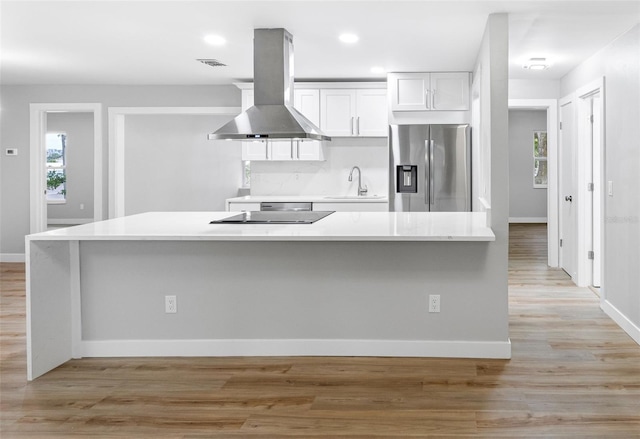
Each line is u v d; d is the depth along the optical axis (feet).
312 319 12.92
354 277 12.82
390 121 21.09
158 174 29.58
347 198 22.27
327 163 23.76
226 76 21.80
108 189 24.39
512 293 19.34
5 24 14.12
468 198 20.56
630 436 8.82
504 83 12.76
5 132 24.88
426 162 20.70
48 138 42.78
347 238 11.36
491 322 12.68
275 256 12.88
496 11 12.75
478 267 12.67
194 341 13.01
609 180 16.16
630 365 12.12
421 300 12.78
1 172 25.07
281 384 11.16
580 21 13.58
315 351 12.92
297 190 23.95
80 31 14.75
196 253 12.94
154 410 9.96
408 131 20.72
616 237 15.60
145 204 28.58
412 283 12.76
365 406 10.05
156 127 29.22
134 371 12.02
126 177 27.02
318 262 12.85
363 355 12.87
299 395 10.59
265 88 14.37
